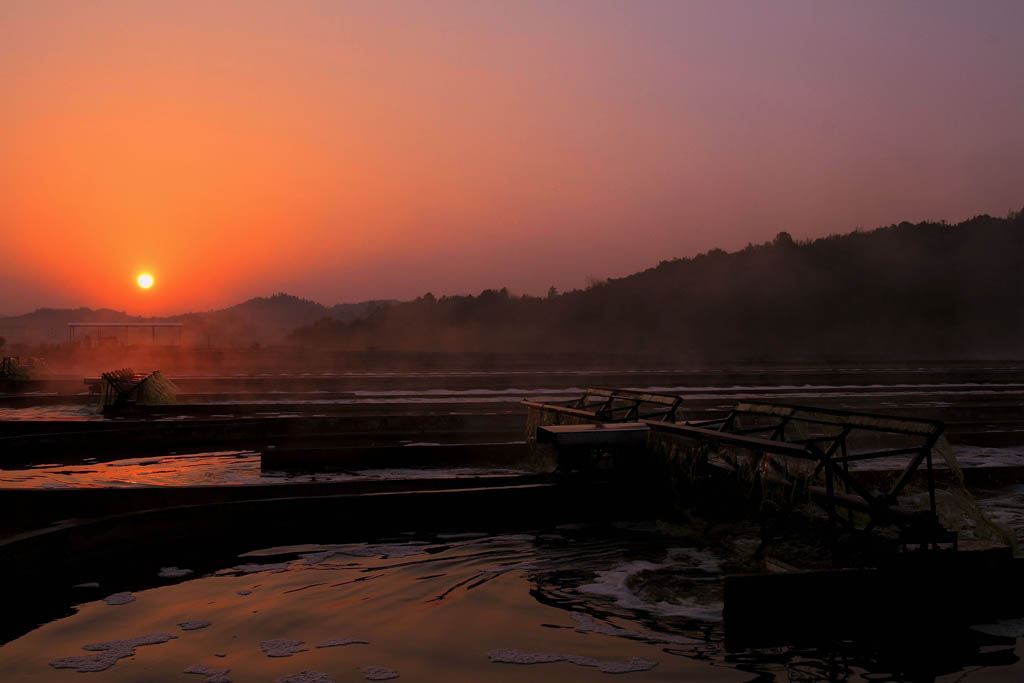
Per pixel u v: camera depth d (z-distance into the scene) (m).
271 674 5.55
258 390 28.73
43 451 15.75
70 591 7.58
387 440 18.28
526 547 9.46
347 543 9.60
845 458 8.03
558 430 11.56
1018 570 7.19
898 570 6.97
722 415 19.53
